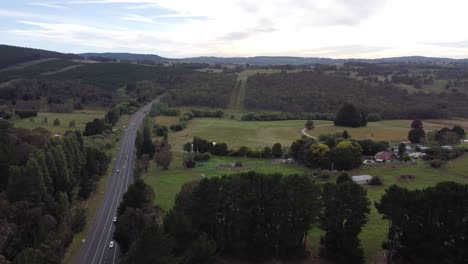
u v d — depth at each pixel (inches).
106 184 4613.7
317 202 2800.2
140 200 3331.7
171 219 2544.3
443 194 2596.0
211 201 2805.1
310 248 2938.0
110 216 3617.1
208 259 2418.8
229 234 2861.7
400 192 2706.7
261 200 2827.3
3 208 2832.2
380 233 3120.1
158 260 2106.3
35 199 3213.6
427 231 2610.7
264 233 2819.9
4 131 4542.3
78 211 3361.2
